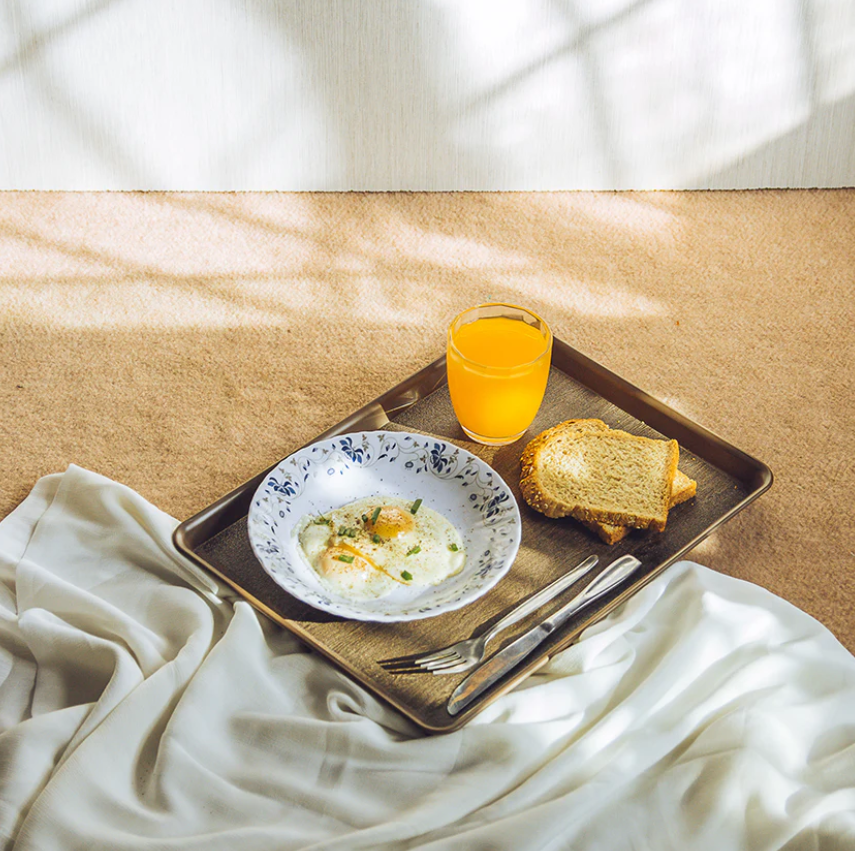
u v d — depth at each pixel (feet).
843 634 4.43
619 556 4.29
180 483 4.93
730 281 5.92
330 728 3.94
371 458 4.45
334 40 6.16
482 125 6.37
